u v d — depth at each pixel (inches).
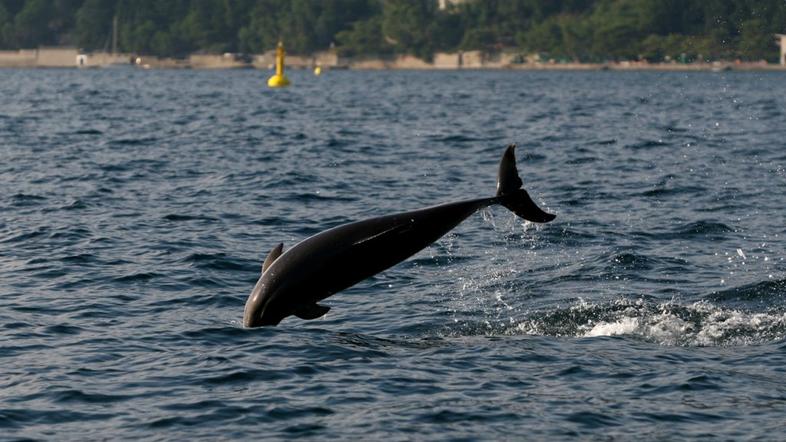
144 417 1862.7
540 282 2955.2
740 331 2429.9
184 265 3080.7
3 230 3614.7
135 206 4170.8
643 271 3083.2
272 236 3629.4
